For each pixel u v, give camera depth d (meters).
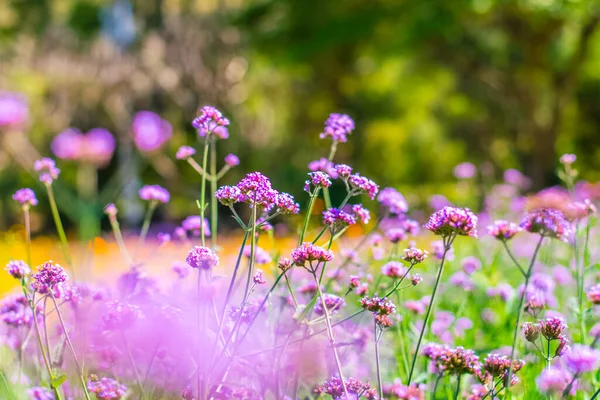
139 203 12.45
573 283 3.61
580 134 21.44
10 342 2.53
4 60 15.15
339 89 21.62
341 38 19.03
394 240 2.85
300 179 18.55
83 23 22.30
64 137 4.19
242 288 3.17
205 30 16.98
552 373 1.86
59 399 1.86
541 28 18.23
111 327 1.93
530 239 5.43
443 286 3.86
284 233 6.02
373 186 2.23
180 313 2.12
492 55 19.34
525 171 21.16
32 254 7.43
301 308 2.20
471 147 21.47
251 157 17.33
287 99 20.92
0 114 3.05
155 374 2.19
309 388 2.35
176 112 15.71
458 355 1.92
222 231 10.80
